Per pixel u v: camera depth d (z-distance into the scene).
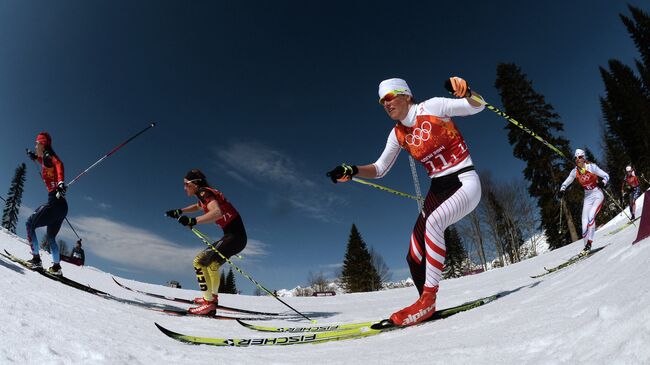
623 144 30.53
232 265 4.26
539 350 1.31
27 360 1.52
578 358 1.09
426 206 2.87
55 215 4.66
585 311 1.54
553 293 2.37
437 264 2.74
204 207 4.59
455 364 1.43
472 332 1.96
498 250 26.42
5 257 4.55
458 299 5.02
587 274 2.56
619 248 2.89
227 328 3.66
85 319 2.62
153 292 7.65
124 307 4.03
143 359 1.89
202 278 4.56
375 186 3.37
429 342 1.98
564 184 6.87
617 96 30.62
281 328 3.44
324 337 2.70
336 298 10.12
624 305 1.25
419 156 2.90
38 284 3.52
